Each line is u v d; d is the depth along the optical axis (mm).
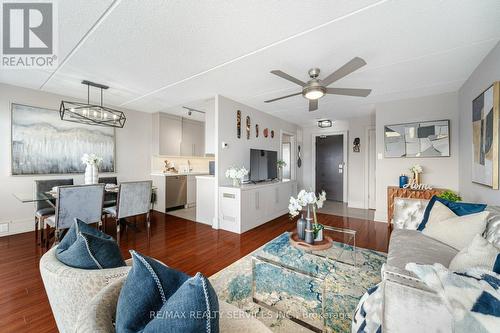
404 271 958
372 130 5391
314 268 2311
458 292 745
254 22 1775
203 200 4031
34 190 3182
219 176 3727
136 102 4199
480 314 678
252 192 3752
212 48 2180
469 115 2844
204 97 3850
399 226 2586
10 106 3232
